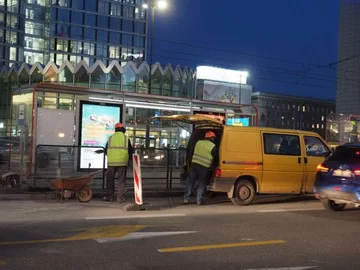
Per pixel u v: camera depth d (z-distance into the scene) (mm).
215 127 11828
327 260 6367
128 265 5875
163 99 17609
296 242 7430
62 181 10898
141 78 33594
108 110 16328
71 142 15250
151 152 14906
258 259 6332
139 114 19375
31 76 32469
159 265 5914
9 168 15672
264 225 8844
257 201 12547
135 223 8734
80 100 15711
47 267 5691
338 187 10047
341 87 69562
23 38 82875
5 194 11641
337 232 8312
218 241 7359
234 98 43969
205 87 42031
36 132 14555
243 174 11430
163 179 14656
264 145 11758
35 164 12727
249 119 20266
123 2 87562
